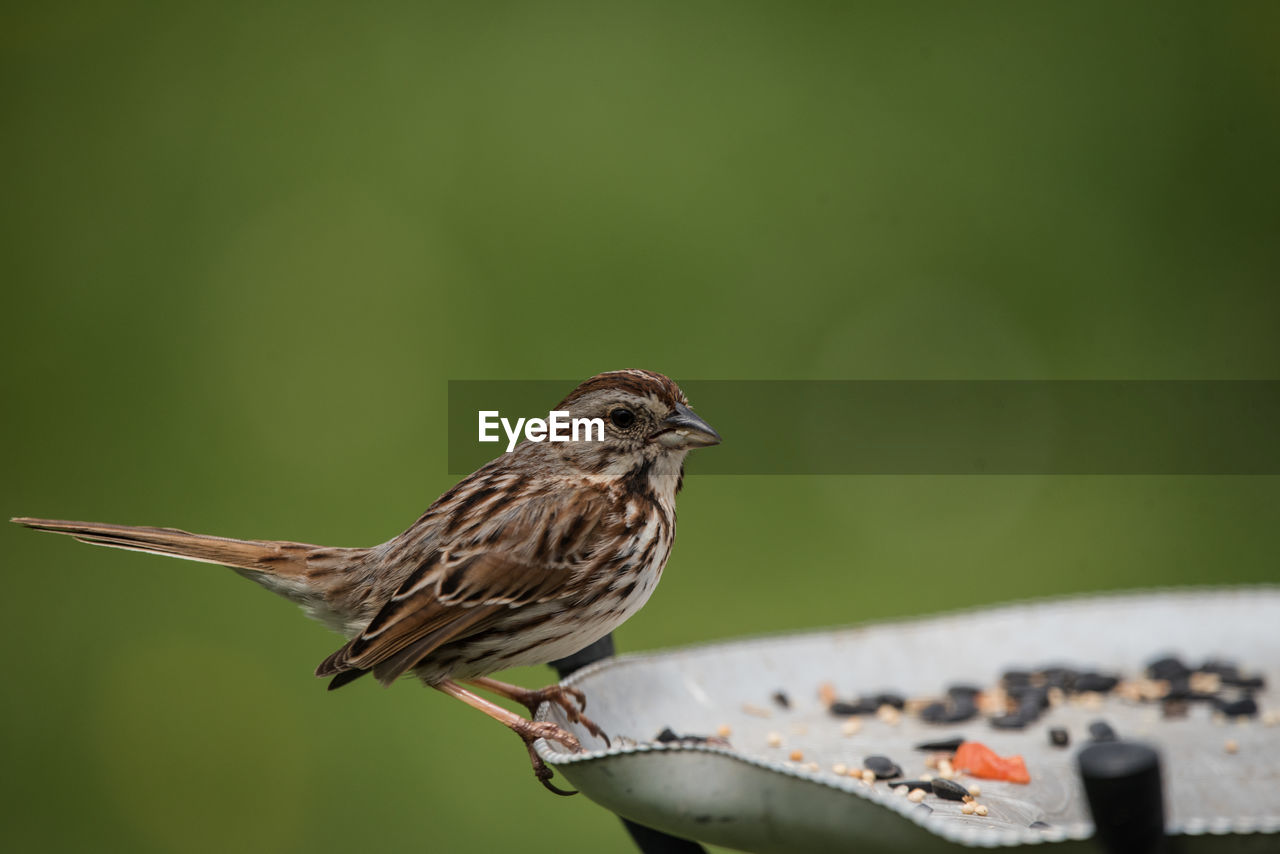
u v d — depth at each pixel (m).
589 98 14.55
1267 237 14.37
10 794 10.09
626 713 5.52
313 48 14.82
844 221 14.11
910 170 14.46
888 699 6.00
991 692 6.15
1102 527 12.28
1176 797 4.94
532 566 5.80
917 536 12.05
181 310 13.78
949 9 15.47
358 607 6.19
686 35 14.88
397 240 13.89
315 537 11.57
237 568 6.35
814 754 5.34
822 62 14.84
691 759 4.03
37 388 13.27
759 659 6.05
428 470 12.31
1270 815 4.77
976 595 11.32
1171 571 11.56
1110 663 6.49
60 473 12.46
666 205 14.05
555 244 13.88
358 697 10.53
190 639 11.23
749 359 13.34
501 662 5.95
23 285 13.98
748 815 4.02
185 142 14.52
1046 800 4.84
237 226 14.18
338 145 14.49
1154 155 14.81
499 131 14.37
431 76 14.73
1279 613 6.55
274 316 13.58
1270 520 12.26
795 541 12.07
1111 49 15.27
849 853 3.92
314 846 9.88
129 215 14.21
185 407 13.09
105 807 10.16
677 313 13.57
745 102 14.68
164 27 14.87
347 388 13.12
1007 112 14.82
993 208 14.19
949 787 4.85
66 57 14.77
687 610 11.05
